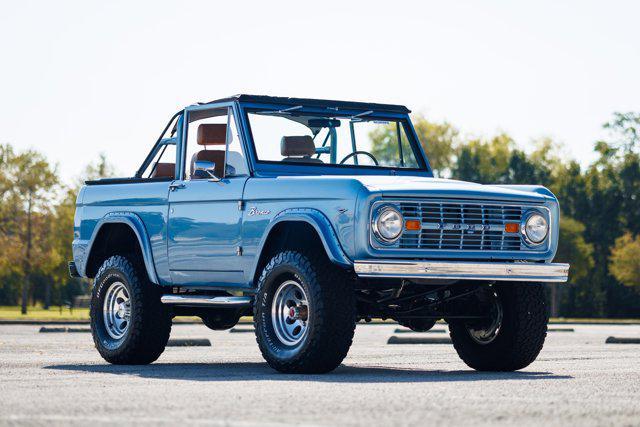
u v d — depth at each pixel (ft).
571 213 364.99
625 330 124.77
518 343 42.50
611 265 329.93
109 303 48.78
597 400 29.63
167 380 36.22
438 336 79.15
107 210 49.21
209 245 43.62
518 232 40.83
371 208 38.06
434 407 27.35
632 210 361.92
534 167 359.66
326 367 39.22
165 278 46.06
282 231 41.55
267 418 25.13
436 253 39.17
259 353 57.06
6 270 291.79
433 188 39.22
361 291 42.06
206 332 97.04
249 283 41.98
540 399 29.66
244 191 42.22
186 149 46.52
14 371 41.06
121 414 26.09
